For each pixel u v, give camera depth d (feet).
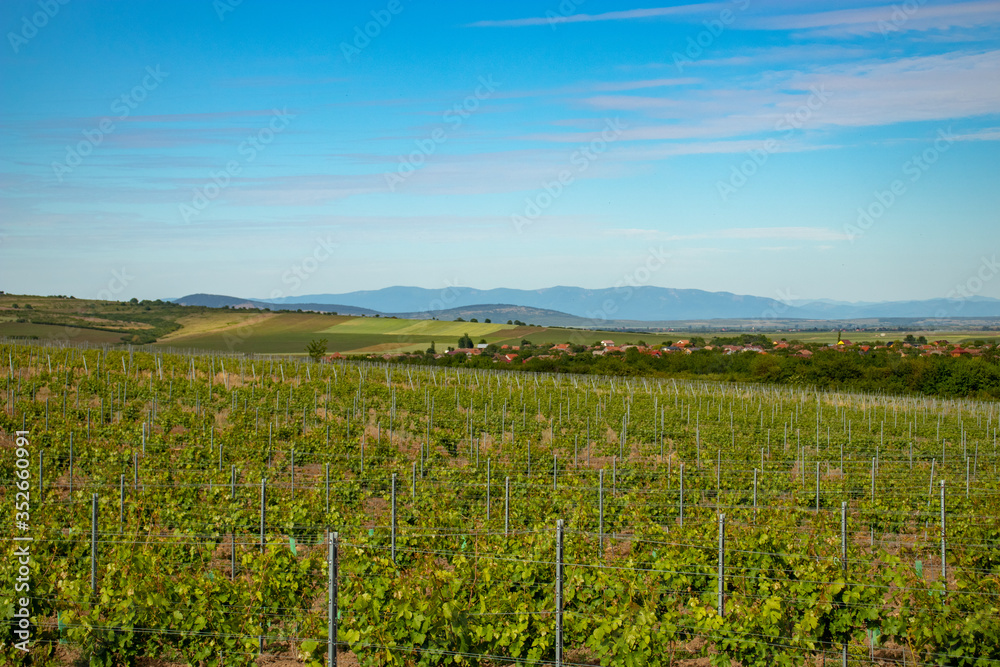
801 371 204.44
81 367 139.23
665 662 28.22
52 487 57.62
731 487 65.46
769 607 29.04
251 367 165.27
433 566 34.22
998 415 134.21
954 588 34.24
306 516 46.44
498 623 28.48
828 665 29.96
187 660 28.89
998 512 52.65
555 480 60.75
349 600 30.42
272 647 31.78
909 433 110.11
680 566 34.76
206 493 54.95
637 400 142.82
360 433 94.32
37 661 28.43
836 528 48.91
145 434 78.33
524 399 133.59
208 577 31.91
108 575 31.91
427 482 61.36
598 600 32.65
